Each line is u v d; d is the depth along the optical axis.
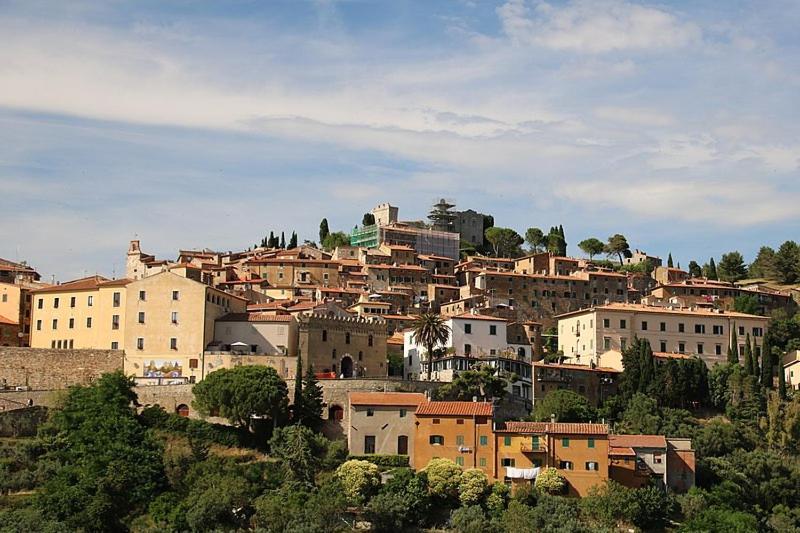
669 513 182.75
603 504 180.00
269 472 188.75
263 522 171.88
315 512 172.75
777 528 186.12
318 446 195.62
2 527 163.00
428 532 176.25
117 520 173.75
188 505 173.50
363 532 175.12
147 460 186.00
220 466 188.25
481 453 193.00
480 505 181.62
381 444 199.88
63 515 170.75
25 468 187.75
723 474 199.75
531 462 191.50
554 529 170.75
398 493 180.38
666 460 196.12
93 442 191.38
